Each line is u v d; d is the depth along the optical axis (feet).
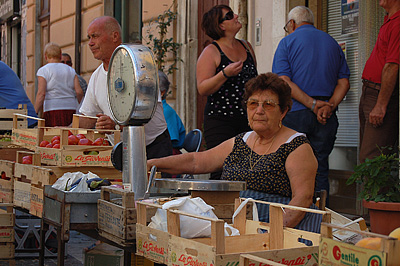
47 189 14.64
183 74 38.75
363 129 24.38
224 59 22.80
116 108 13.44
